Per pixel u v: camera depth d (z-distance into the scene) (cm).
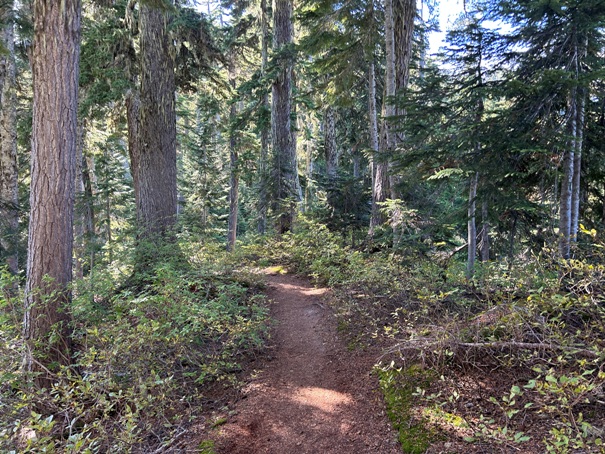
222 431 366
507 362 363
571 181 590
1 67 970
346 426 362
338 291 697
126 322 448
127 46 975
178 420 388
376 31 1037
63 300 505
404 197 935
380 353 484
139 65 972
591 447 240
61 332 489
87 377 374
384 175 980
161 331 457
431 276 580
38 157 503
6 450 306
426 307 459
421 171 709
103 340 407
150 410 380
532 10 553
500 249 957
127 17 935
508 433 293
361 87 1478
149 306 500
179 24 910
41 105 502
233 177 2094
